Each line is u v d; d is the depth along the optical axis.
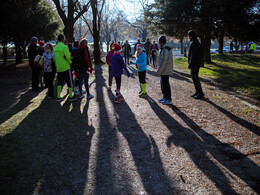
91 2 16.11
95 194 2.53
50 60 6.48
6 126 4.52
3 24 14.35
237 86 8.45
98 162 3.22
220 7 11.72
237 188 2.62
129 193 2.56
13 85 9.22
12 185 2.66
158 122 4.81
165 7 14.68
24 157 3.32
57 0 14.75
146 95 7.00
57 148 3.62
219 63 17.53
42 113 5.37
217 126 4.53
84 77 6.55
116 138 4.02
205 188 2.63
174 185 2.70
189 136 4.09
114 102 6.36
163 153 3.48
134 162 3.22
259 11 11.79
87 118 5.05
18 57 20.50
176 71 12.87
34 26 16.20
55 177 2.84
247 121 4.72
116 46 6.11
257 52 33.66
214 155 3.39
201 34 14.54
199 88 6.59
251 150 3.50
